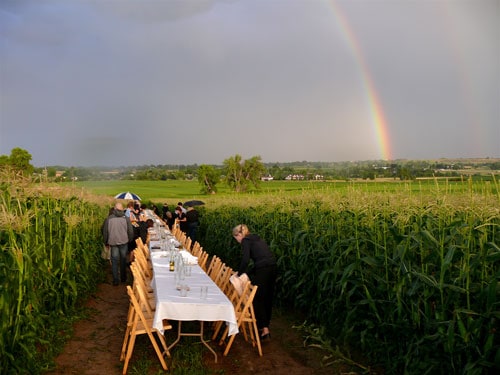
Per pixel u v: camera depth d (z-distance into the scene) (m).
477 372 4.89
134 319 6.81
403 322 5.95
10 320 6.06
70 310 9.30
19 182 8.71
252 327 8.12
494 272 5.58
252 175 66.56
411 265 6.16
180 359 7.00
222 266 9.29
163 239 14.06
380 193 8.84
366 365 6.76
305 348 7.57
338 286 7.50
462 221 5.96
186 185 94.69
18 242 6.87
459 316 5.14
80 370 6.51
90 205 16.17
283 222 11.45
